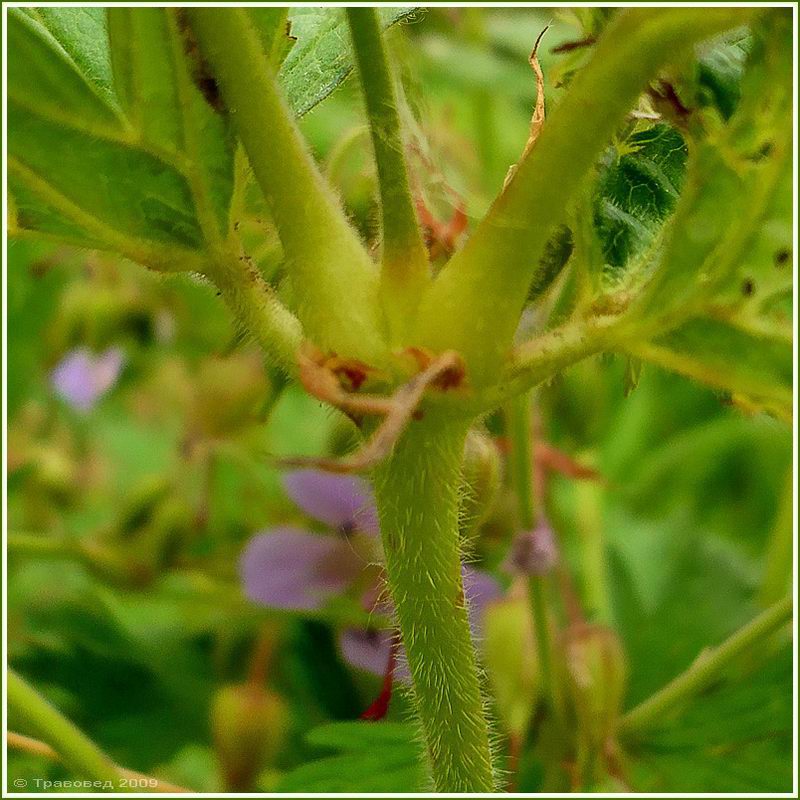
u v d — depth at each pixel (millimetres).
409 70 148
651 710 167
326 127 180
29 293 211
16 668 198
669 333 121
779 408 122
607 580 220
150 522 191
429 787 140
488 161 220
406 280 119
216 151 123
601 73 116
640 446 260
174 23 120
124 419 236
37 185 123
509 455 173
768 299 119
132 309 213
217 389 195
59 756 141
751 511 269
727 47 121
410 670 127
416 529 125
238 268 125
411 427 122
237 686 183
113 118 122
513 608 173
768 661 165
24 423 227
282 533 179
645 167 127
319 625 202
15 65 120
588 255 123
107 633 201
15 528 219
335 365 119
